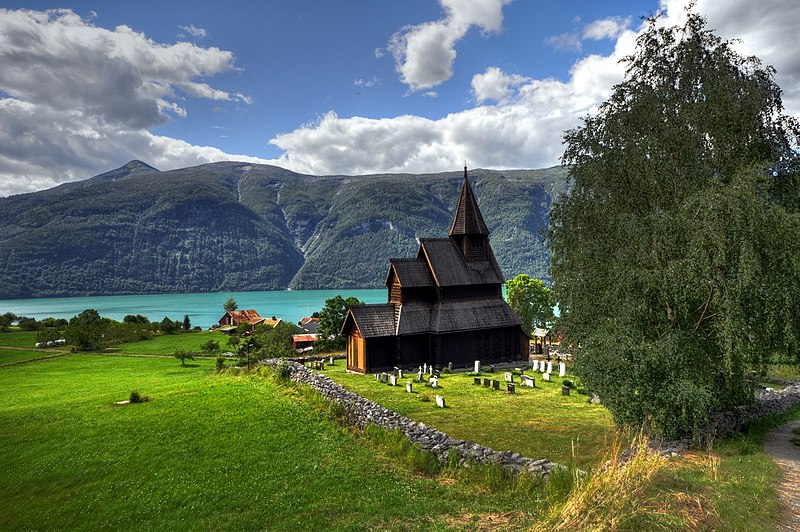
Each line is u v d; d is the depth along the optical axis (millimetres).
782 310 19750
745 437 24953
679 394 20125
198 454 23172
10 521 17906
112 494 19484
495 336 55844
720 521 12961
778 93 24812
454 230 56906
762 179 20984
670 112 25797
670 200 25266
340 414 28906
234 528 15969
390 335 51219
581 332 26078
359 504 17031
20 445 26453
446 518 15438
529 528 13141
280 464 21344
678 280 20984
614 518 12078
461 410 33656
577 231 28000
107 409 33625
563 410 33531
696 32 26250
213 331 124062
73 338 87875
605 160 26766
